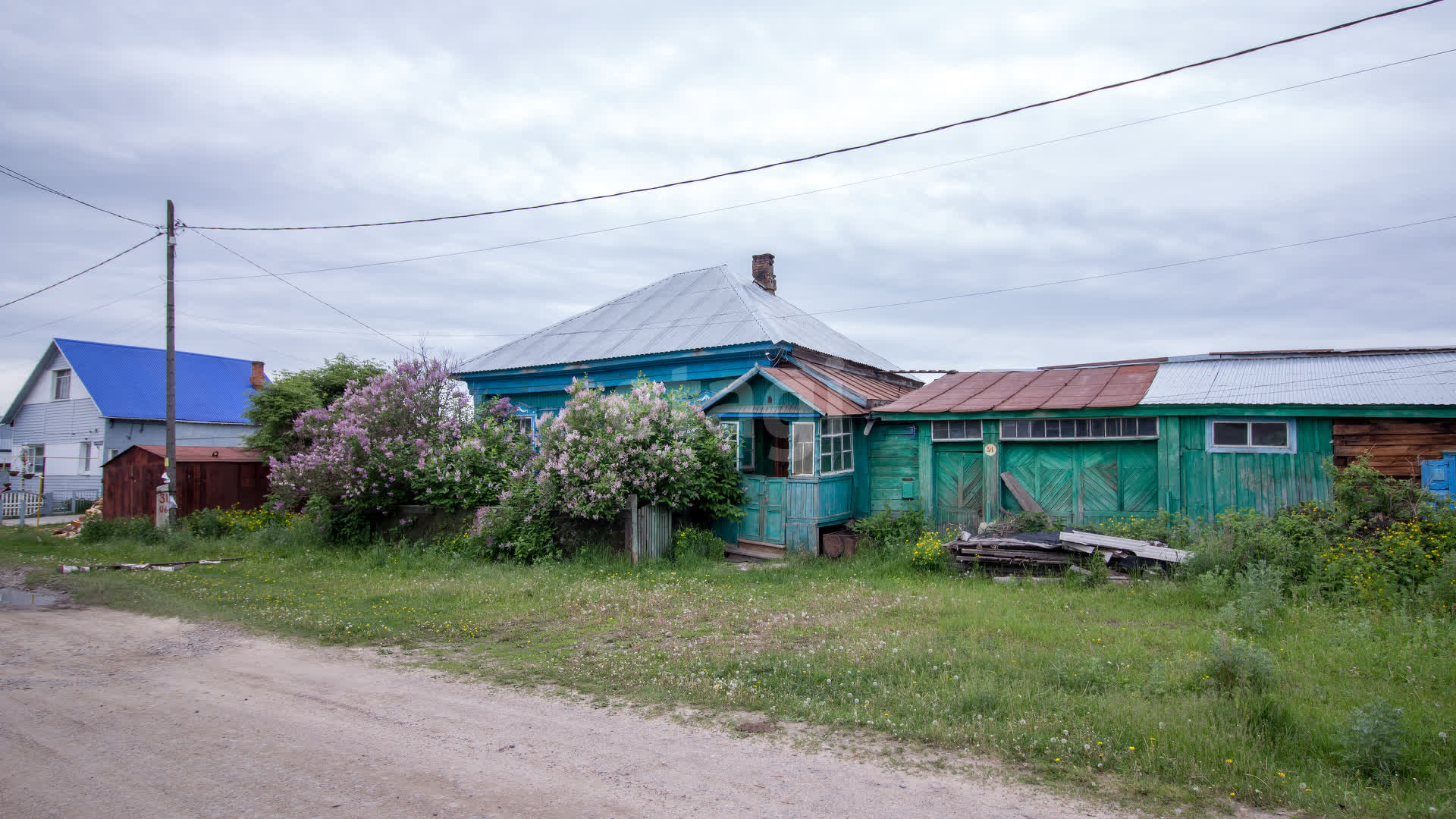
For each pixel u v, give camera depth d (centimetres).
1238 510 1173
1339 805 435
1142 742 514
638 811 428
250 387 3372
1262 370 1342
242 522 1931
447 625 920
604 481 1346
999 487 1394
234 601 1074
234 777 474
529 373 2052
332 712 603
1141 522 1205
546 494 1398
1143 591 994
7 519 2658
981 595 1012
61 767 489
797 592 1091
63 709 607
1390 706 517
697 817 421
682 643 819
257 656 788
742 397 1561
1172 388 1308
